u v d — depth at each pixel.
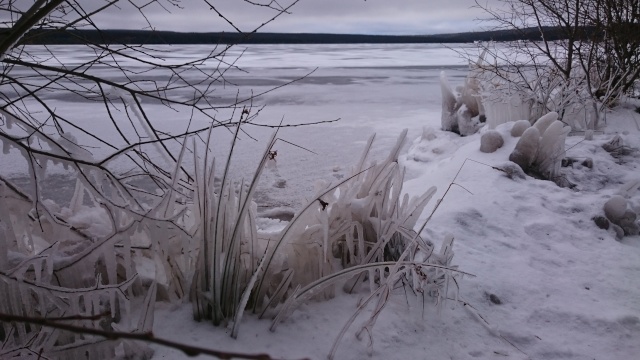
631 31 10.48
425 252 3.64
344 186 3.92
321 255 3.48
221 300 3.13
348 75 27.84
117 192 3.29
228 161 3.14
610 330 3.65
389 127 12.27
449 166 7.31
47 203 3.50
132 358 2.78
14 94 14.07
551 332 3.62
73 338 2.76
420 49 82.69
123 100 3.43
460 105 11.02
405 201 3.86
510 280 4.21
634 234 5.67
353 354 2.99
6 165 8.20
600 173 7.35
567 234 5.30
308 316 3.29
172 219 3.05
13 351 2.47
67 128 11.56
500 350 3.32
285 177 8.06
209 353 1.03
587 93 10.00
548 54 10.62
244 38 3.43
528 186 6.51
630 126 9.88
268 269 3.25
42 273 2.87
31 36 3.09
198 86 20.14
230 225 3.22
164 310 3.23
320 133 11.44
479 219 5.39
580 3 10.49
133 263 3.22
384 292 3.07
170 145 9.84
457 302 3.71
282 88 20.66
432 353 3.15
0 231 2.70
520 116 9.59
